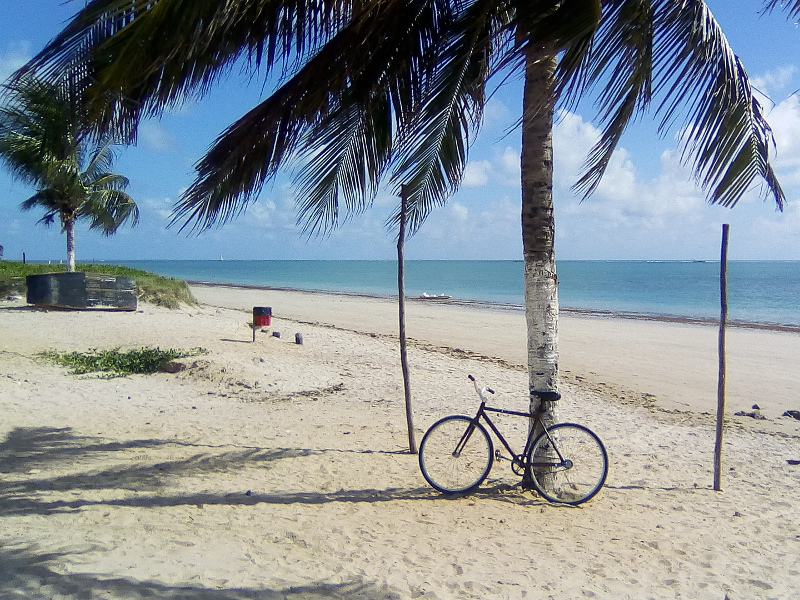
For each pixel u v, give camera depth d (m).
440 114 4.96
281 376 11.21
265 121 4.86
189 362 11.38
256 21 4.31
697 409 10.23
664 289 54.09
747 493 5.86
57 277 18.34
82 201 22.64
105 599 3.09
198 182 4.99
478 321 24.97
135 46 3.77
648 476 6.39
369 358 14.34
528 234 5.33
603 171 5.26
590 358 15.73
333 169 5.27
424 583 3.63
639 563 4.09
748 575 3.98
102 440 6.87
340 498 5.25
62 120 4.23
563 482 5.46
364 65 4.71
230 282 70.69
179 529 4.26
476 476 5.51
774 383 12.62
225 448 6.77
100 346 13.73
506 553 4.16
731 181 5.13
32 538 3.90
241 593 3.30
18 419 7.63
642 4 3.96
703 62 4.62
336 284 65.69
